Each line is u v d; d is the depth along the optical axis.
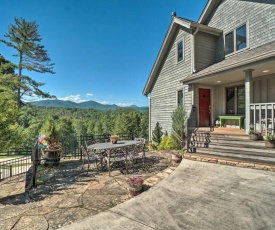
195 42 10.20
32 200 4.06
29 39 22.70
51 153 7.10
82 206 3.71
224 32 10.30
